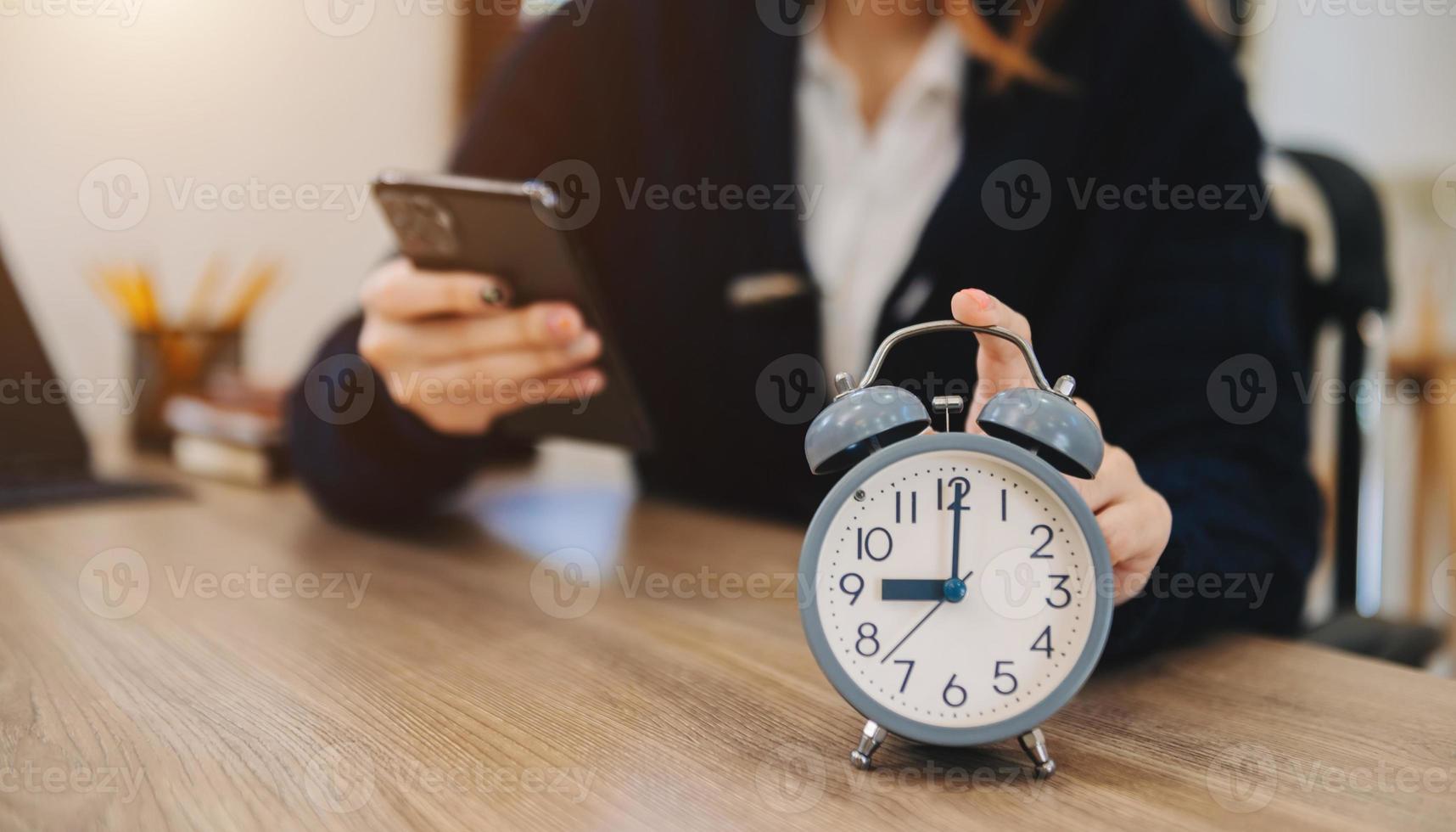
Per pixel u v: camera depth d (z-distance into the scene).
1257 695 0.59
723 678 0.61
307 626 0.71
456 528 1.04
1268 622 0.76
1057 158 1.11
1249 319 0.90
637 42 1.30
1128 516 0.55
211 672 0.61
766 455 1.23
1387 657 0.88
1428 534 2.00
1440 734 0.53
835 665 0.49
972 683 0.49
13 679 0.59
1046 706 0.48
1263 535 0.72
